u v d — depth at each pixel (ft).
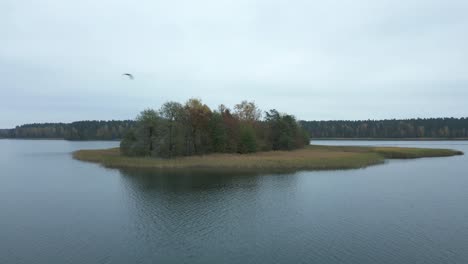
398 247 74.84
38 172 184.96
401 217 96.99
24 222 93.45
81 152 287.28
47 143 580.71
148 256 70.90
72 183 150.10
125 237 81.97
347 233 83.97
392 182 151.33
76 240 79.92
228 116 279.28
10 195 126.52
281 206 109.40
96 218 97.14
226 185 144.25
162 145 227.40
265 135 301.02
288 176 167.43
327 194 126.52
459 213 100.73
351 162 206.49
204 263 67.36
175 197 122.31
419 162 233.55
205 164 202.69
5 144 545.03
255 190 134.00
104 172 182.50
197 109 245.86
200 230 86.94
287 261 68.03
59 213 102.27
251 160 209.77
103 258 69.77
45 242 78.64
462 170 190.39
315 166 200.44
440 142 588.91
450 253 71.46
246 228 88.33
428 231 84.99
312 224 91.20
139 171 184.85
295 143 316.81
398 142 591.78
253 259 69.10
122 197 122.62
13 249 74.43
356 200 117.19
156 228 88.48
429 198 119.85
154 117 241.14
